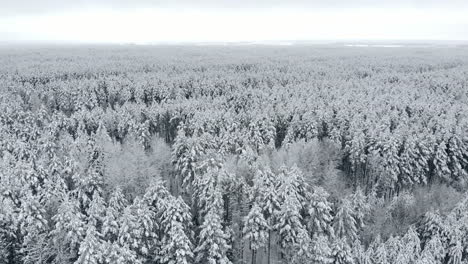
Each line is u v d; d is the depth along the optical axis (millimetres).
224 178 45062
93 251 31953
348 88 128375
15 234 39312
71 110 110312
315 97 108000
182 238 34938
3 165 48656
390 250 38656
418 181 60312
